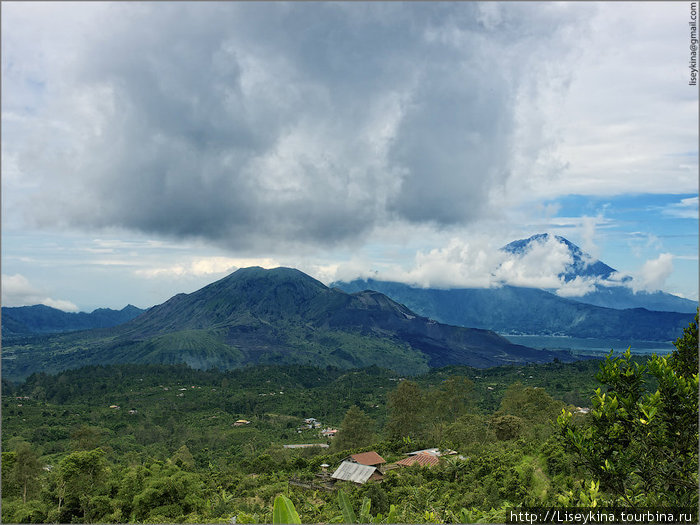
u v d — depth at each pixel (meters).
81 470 33.59
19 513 31.66
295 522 4.74
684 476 6.58
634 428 6.89
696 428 6.53
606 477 6.97
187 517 28.97
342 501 7.80
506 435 47.19
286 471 48.06
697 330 7.46
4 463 35.81
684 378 7.04
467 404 64.69
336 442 60.50
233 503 31.27
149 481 32.91
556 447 24.73
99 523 29.77
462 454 41.47
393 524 7.80
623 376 7.17
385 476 35.31
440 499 24.17
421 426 59.31
